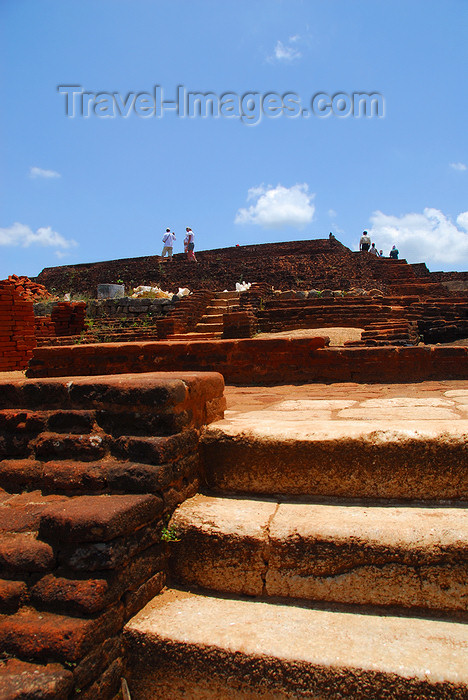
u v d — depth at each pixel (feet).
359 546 6.40
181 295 74.74
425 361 18.28
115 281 108.37
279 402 14.15
